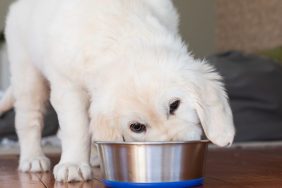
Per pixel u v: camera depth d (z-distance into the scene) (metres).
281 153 3.39
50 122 4.46
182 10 7.03
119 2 2.14
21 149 2.78
